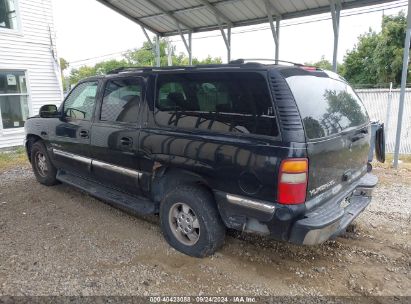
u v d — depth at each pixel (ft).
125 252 11.32
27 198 16.71
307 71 10.07
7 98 35.06
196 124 10.34
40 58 37.73
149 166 11.68
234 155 9.25
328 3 27.89
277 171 8.43
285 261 10.83
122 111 12.74
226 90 9.64
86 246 11.73
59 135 15.90
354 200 11.75
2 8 34.30
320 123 9.20
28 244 11.87
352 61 92.38
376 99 33.53
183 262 10.70
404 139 32.96
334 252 11.41
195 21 35.99
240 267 10.45
